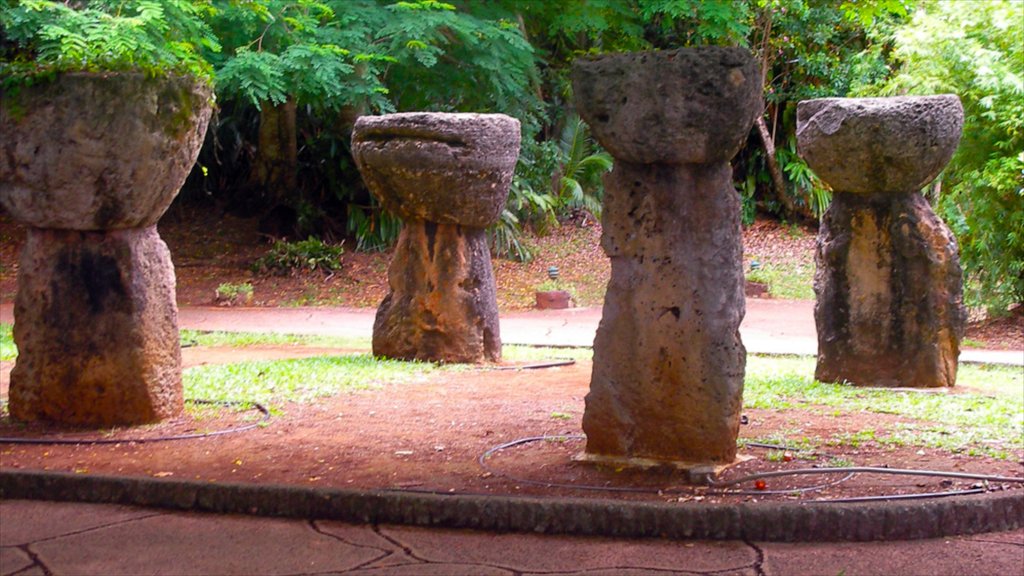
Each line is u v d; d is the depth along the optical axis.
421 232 10.33
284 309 17.58
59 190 6.32
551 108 24.33
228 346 12.21
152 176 6.42
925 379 8.88
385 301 10.55
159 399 6.78
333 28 17.45
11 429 6.50
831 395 8.29
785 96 23.23
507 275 20.52
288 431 6.63
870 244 8.95
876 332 8.94
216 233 22.27
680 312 5.56
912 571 4.33
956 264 8.91
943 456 6.01
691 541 4.71
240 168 23.89
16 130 6.30
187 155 6.62
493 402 7.90
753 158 23.98
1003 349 13.40
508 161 10.21
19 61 6.76
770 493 5.12
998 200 14.50
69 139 6.23
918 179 8.74
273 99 16.53
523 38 18.95
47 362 6.62
